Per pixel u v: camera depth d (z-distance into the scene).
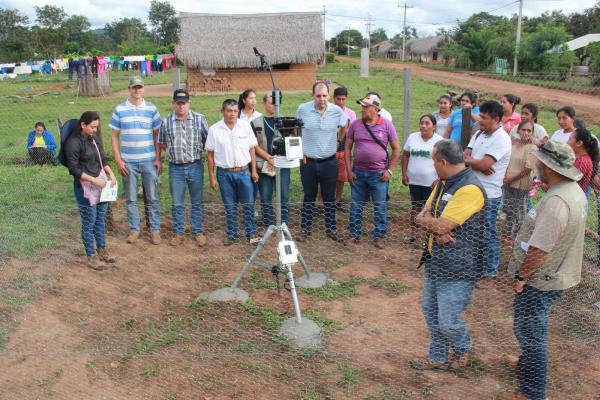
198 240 5.93
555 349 3.96
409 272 5.27
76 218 6.64
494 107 4.73
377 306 4.59
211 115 15.13
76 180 5.16
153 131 6.04
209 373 3.63
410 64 62.81
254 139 5.90
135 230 6.05
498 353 3.88
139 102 5.90
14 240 5.88
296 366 3.71
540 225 3.12
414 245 5.94
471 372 3.67
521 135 5.52
